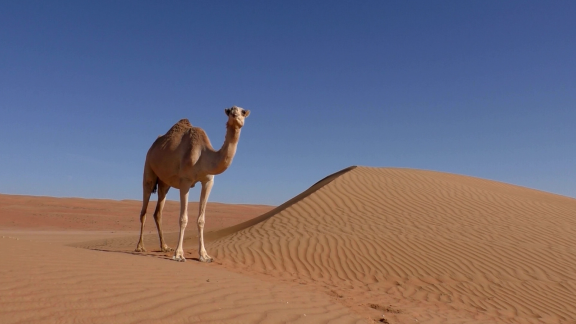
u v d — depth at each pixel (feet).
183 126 32.53
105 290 14.78
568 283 31.78
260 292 19.89
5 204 141.49
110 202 178.91
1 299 12.09
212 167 28.17
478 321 23.35
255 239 40.83
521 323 24.18
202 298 16.25
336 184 59.36
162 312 13.62
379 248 37.81
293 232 42.93
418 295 28.17
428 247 38.60
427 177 69.62
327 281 29.76
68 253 20.88
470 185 69.72
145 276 18.20
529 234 44.98
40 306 12.10
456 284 30.81
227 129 27.45
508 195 65.36
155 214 35.91
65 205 153.07
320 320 17.04
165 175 31.71
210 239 52.42
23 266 16.02
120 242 62.34
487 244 40.29
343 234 41.75
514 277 32.58
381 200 55.06
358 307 22.59
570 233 46.57
